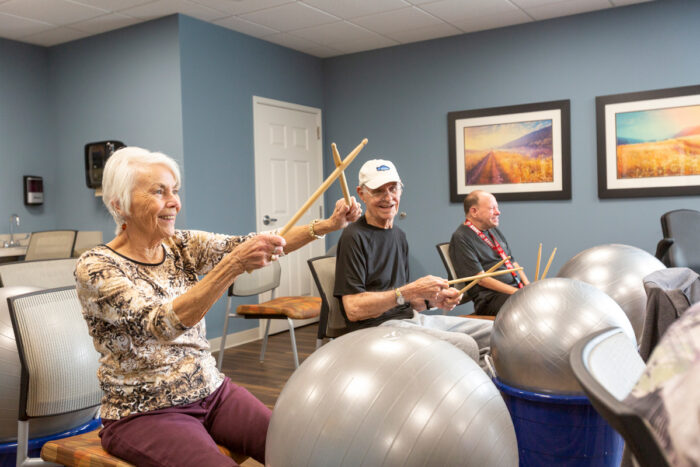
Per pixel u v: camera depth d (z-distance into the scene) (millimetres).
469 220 3186
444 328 2355
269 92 5152
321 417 981
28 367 1568
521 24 4793
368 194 2223
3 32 4711
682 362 562
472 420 977
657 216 4398
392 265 2275
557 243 4750
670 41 4285
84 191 5016
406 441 936
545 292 1742
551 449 1677
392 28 4848
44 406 1583
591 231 4621
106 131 4801
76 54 4938
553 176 4723
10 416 1654
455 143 5098
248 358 4277
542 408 1665
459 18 4633
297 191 5453
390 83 5418
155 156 1440
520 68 4816
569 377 1628
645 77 4375
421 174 5301
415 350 1038
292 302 3758
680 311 1638
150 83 4512
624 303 2104
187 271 1572
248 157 4938
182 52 4379
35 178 5008
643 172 4402
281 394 1097
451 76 5117
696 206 4270
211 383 1497
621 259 2197
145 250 1469
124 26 4609
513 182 4879
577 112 4621
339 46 5355
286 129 5348
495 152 4938
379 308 2061
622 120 4445
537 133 4766
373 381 985
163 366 1405
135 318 1275
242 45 4891
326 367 1047
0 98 4832
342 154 5727
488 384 1055
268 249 1232
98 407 1771
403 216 5395
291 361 4152
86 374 1659
